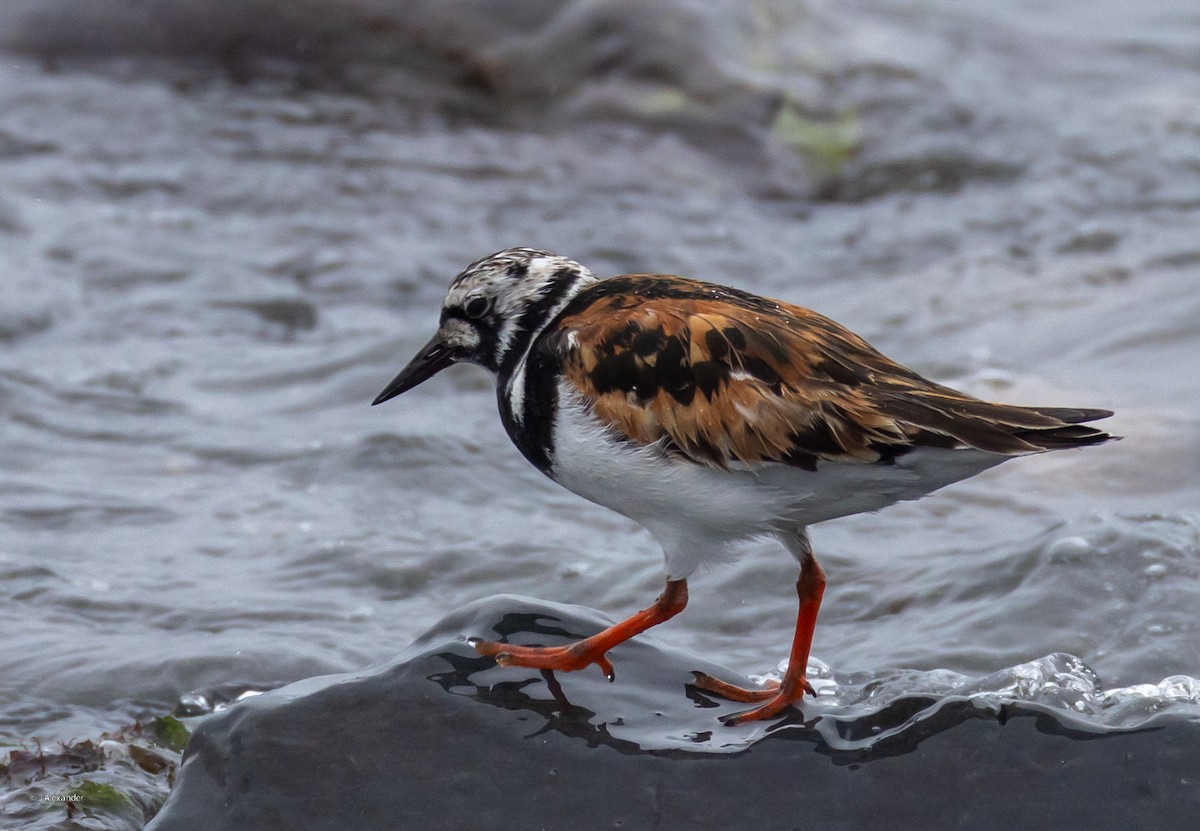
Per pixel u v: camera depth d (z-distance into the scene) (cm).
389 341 1611
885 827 732
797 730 778
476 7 2234
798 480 797
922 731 764
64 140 2128
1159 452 1295
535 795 754
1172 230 1889
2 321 1639
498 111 2230
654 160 2128
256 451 1370
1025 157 2128
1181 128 2188
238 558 1178
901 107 2205
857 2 2445
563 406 827
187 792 768
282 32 2300
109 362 1555
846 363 797
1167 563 1034
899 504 1253
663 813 744
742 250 1928
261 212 1969
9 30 2356
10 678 998
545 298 892
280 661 1014
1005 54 2455
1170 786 728
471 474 1330
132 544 1196
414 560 1175
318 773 764
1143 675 930
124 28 2338
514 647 830
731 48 2212
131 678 998
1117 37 2575
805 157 2127
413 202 2009
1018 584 1052
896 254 1895
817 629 1059
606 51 2202
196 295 1745
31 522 1227
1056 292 1709
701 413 795
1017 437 761
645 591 1127
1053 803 730
